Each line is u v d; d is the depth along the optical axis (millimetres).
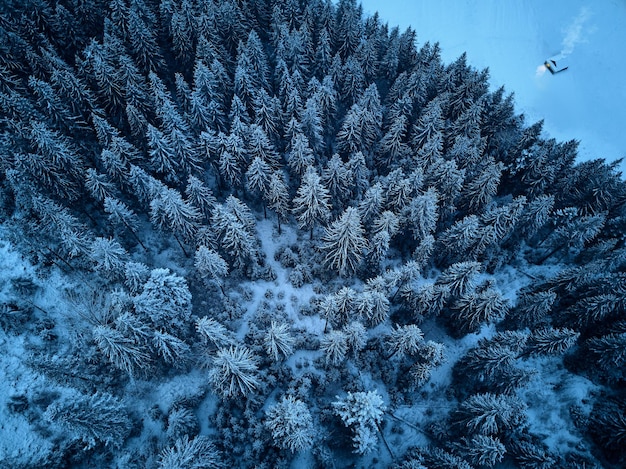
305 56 64438
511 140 60844
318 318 46000
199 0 65750
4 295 39125
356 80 61031
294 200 47688
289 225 54438
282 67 58969
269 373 40312
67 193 44188
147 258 47094
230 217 40406
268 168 47656
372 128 57375
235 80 55438
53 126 46562
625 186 52344
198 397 38125
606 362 41094
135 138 50969
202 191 44906
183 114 54031
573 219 54000
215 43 60688
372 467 37906
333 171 48125
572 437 40250
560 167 56719
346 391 41062
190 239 45750
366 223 48594
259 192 50875
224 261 42875
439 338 46469
